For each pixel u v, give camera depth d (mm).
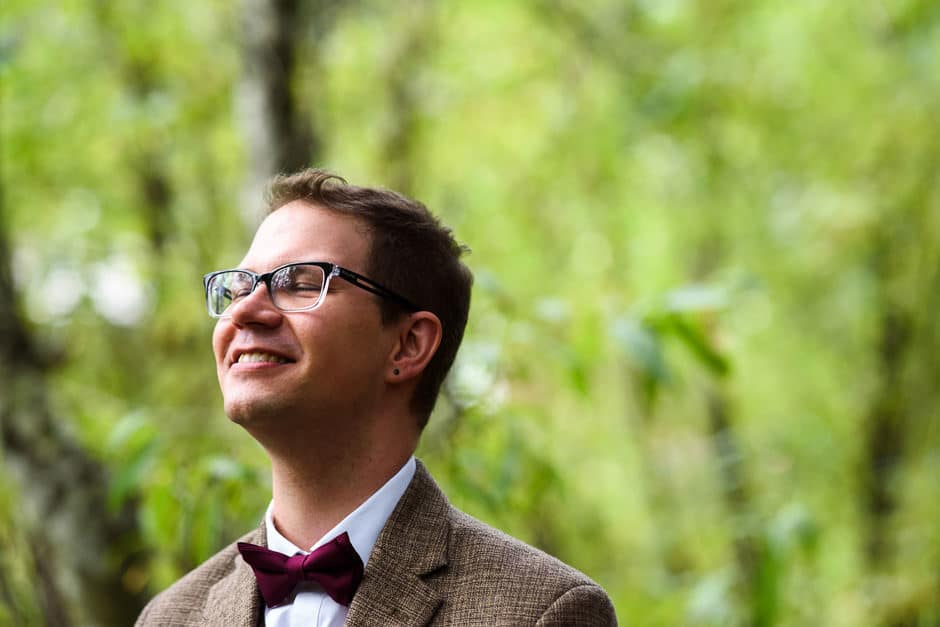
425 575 2553
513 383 4531
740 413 9891
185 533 4125
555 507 6219
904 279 9477
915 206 9172
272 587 2555
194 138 8117
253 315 2553
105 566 4879
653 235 10344
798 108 9156
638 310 4309
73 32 7562
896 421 9703
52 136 7414
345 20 8070
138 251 7699
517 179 9641
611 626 2508
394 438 2680
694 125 8695
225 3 7488
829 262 9586
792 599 7453
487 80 9312
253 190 5434
